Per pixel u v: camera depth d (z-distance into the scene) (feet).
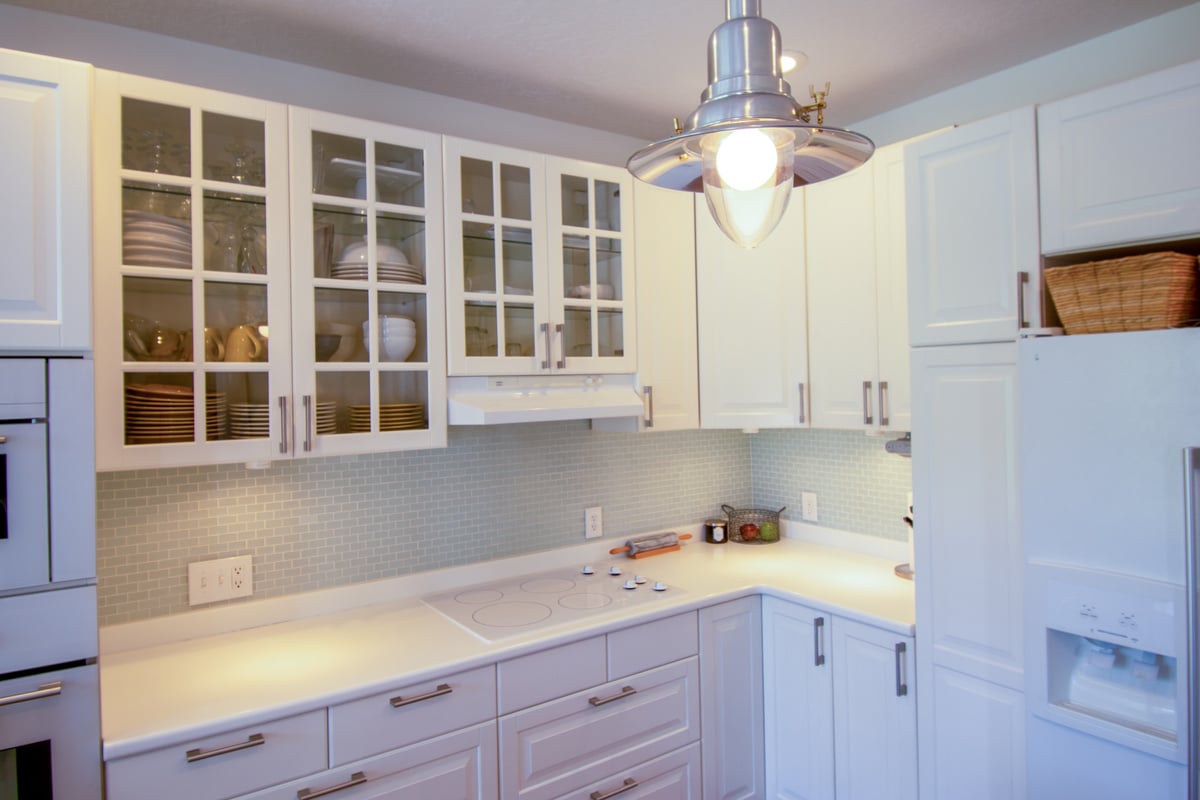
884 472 8.72
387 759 5.39
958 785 5.96
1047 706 5.03
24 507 4.09
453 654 5.85
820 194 7.75
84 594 4.28
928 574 6.13
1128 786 4.66
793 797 7.48
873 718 6.65
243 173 5.65
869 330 7.34
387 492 7.29
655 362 8.07
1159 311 4.56
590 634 6.44
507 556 8.11
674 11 5.86
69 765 4.25
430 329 6.48
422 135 6.47
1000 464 5.60
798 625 7.37
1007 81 7.21
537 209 7.16
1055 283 5.09
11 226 4.13
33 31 5.62
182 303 5.40
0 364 4.03
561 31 6.19
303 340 5.82
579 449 8.72
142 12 5.72
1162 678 4.69
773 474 10.16
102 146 5.04
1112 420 4.68
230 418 5.56
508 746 5.98
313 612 6.82
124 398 5.14
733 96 3.29
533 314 7.13
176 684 5.30
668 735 7.00
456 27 6.08
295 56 6.57
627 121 8.38
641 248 7.99
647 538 9.17
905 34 6.41
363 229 6.23
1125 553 4.63
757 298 8.17
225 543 6.45
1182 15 6.04
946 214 5.90
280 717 4.96
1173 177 4.60
